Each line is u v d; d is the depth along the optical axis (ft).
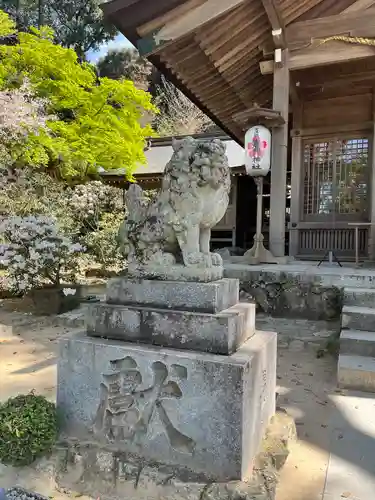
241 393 6.09
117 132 32.65
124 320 7.41
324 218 25.53
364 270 18.01
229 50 20.21
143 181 43.93
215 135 48.73
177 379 6.57
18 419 6.73
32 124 23.88
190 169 7.48
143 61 72.74
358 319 13.02
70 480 6.80
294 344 14.28
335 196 25.30
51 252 19.60
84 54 66.74
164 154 48.91
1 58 30.35
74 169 34.09
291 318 16.56
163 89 77.46
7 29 29.45
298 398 10.19
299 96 25.79
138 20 17.63
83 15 67.77
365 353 11.80
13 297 24.39
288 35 19.90
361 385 10.70
